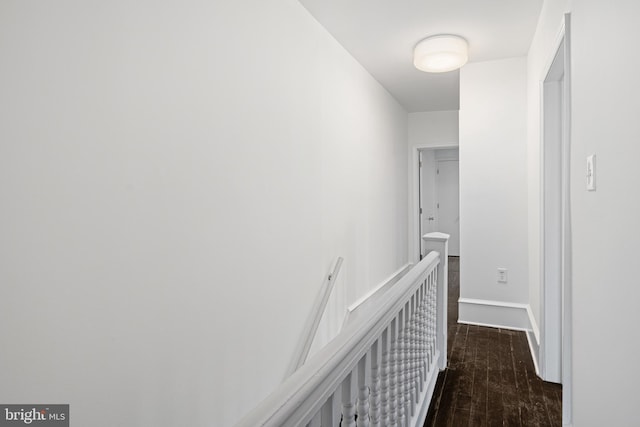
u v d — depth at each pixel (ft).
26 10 3.31
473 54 11.09
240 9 6.11
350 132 11.02
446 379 8.30
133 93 4.27
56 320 3.54
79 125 3.72
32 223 3.36
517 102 11.32
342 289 10.39
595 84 4.12
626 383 3.30
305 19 8.31
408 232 18.56
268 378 6.83
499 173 11.62
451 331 11.48
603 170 3.87
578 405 5.00
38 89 3.40
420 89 14.65
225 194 5.75
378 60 11.51
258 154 6.57
